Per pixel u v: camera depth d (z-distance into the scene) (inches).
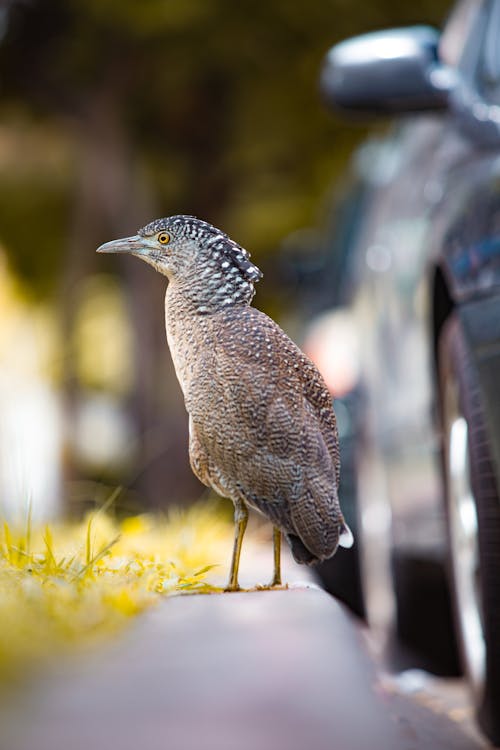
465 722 345.4
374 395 478.9
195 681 153.5
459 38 398.6
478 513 307.0
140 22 951.0
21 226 1232.2
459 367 321.7
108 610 198.4
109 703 144.3
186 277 233.9
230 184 1090.1
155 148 1084.5
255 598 217.9
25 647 167.2
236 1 962.1
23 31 1028.5
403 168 467.5
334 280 631.2
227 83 1040.2
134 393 1111.0
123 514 490.9
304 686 151.2
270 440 222.7
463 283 309.3
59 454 1107.9
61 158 1151.6
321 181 1055.6
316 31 979.3
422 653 450.3
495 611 303.7
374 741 140.6
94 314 1520.7
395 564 455.2
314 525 223.6
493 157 334.0
